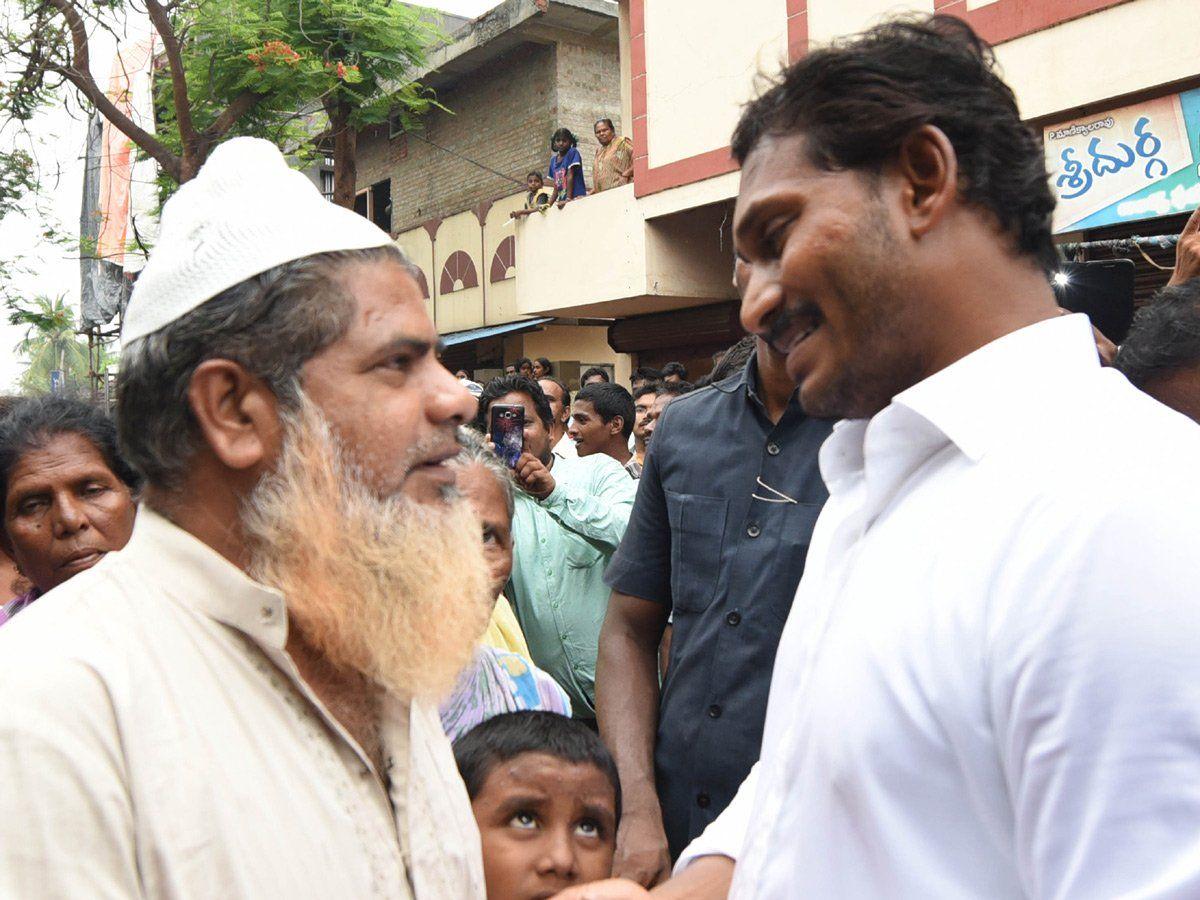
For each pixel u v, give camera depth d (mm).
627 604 2131
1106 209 6094
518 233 10922
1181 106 5715
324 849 929
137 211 11883
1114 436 818
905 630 869
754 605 1822
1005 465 862
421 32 9875
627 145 9992
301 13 8555
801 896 932
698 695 1878
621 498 3225
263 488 971
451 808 1142
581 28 12383
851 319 938
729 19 8383
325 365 978
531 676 1960
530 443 3645
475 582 1102
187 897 832
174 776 855
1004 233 943
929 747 844
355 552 978
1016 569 802
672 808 1896
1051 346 922
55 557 1855
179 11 8383
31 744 806
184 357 965
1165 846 702
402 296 1033
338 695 1062
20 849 787
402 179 15141
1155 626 719
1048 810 758
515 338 13820
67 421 1891
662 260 9477
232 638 961
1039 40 6289
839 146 918
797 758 993
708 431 1994
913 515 936
